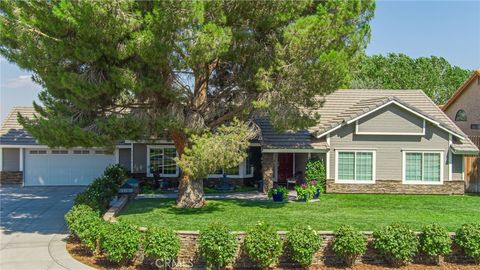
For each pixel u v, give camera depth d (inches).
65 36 623.2
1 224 748.6
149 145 1207.6
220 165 687.7
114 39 609.0
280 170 1219.9
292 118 759.1
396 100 1075.3
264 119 1122.0
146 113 716.0
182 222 697.6
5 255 575.8
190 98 757.9
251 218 737.0
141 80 657.0
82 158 1272.1
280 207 856.3
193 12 591.5
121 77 630.5
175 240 541.0
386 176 1090.7
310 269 551.8
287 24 727.1
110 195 827.4
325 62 656.4
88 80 642.2
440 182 1090.7
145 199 951.0
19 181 1256.8
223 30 628.1
